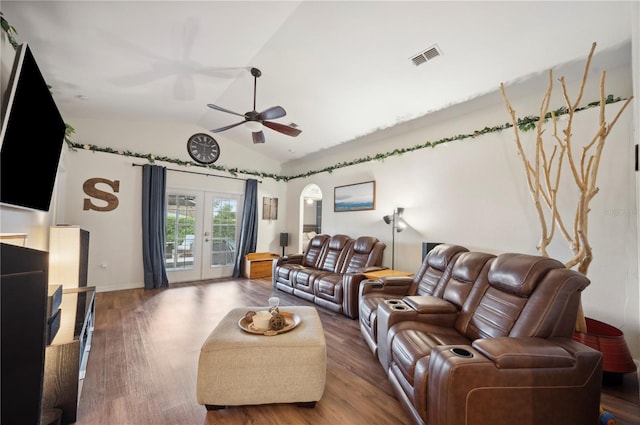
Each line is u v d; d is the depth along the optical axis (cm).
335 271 455
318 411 178
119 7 212
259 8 234
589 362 139
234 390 174
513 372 131
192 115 488
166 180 514
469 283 227
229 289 489
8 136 145
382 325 225
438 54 270
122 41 256
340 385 206
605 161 247
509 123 317
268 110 306
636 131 99
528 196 297
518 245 304
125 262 476
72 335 186
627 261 235
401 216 427
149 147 505
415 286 296
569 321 155
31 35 233
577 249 222
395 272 376
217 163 584
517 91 305
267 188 661
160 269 492
